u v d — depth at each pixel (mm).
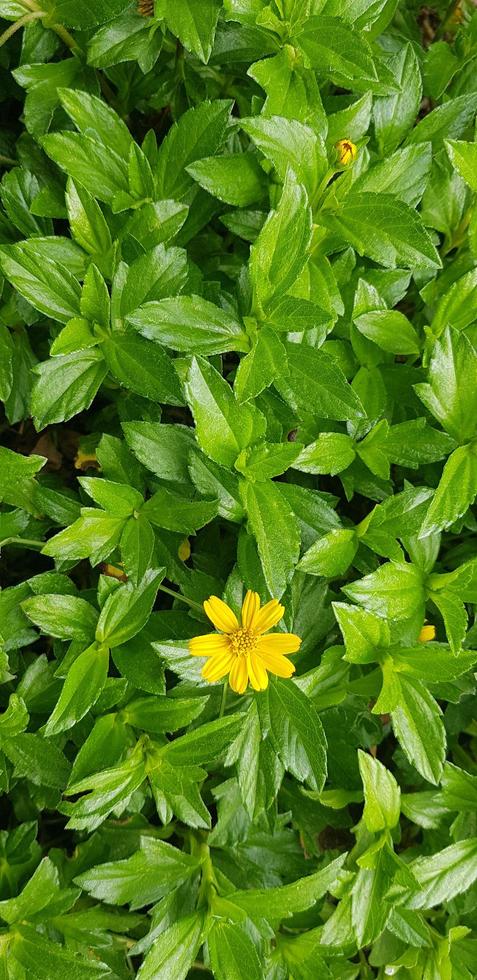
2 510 376
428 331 374
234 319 343
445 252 412
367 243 356
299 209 334
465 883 380
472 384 354
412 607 362
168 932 352
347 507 430
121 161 359
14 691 377
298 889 356
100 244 357
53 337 373
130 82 405
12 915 344
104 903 382
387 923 376
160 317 336
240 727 345
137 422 345
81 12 363
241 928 355
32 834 368
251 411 334
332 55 352
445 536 413
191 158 362
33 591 356
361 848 385
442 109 390
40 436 427
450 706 410
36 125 378
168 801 350
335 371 340
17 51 405
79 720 347
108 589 346
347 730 382
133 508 349
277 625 355
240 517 350
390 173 370
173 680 381
